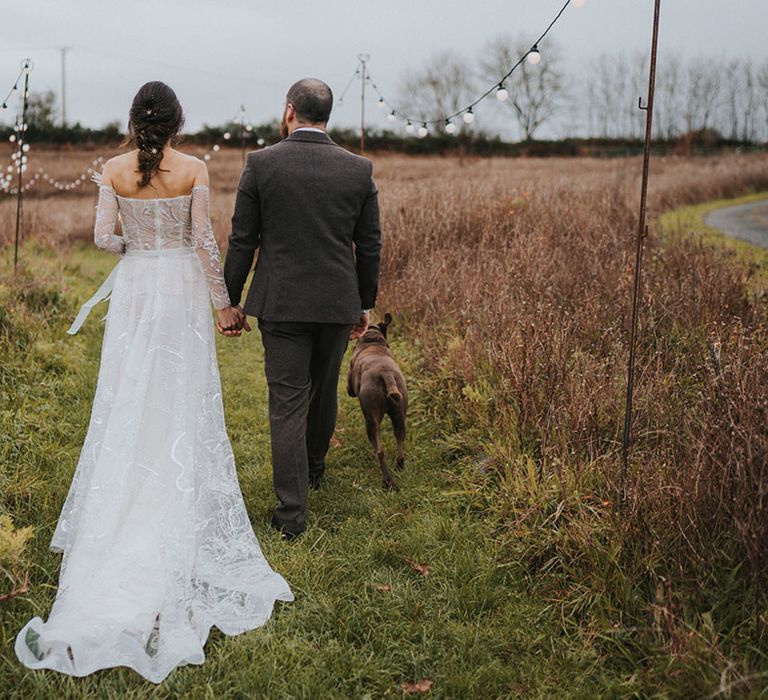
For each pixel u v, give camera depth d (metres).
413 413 4.96
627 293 5.76
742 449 2.71
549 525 3.25
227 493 3.10
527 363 4.30
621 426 3.88
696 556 2.68
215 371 3.13
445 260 7.52
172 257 3.02
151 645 2.53
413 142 44.25
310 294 3.28
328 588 2.95
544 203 10.10
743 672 2.31
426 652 2.59
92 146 32.09
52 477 3.79
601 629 2.66
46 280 7.21
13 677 2.31
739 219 17.77
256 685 2.36
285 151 3.28
